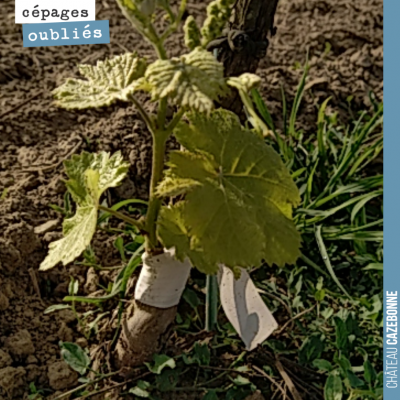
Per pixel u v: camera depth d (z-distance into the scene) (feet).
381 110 6.33
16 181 5.78
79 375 4.57
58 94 3.41
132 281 5.02
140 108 3.22
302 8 8.09
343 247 5.97
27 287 5.07
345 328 4.73
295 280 5.49
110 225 5.64
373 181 5.85
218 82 2.74
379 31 7.93
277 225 3.36
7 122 6.25
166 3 2.89
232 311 4.23
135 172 5.97
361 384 4.25
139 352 4.34
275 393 4.57
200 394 4.51
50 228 5.42
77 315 4.86
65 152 6.08
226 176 3.25
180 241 3.23
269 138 6.31
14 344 4.62
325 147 6.46
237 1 4.41
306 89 7.22
